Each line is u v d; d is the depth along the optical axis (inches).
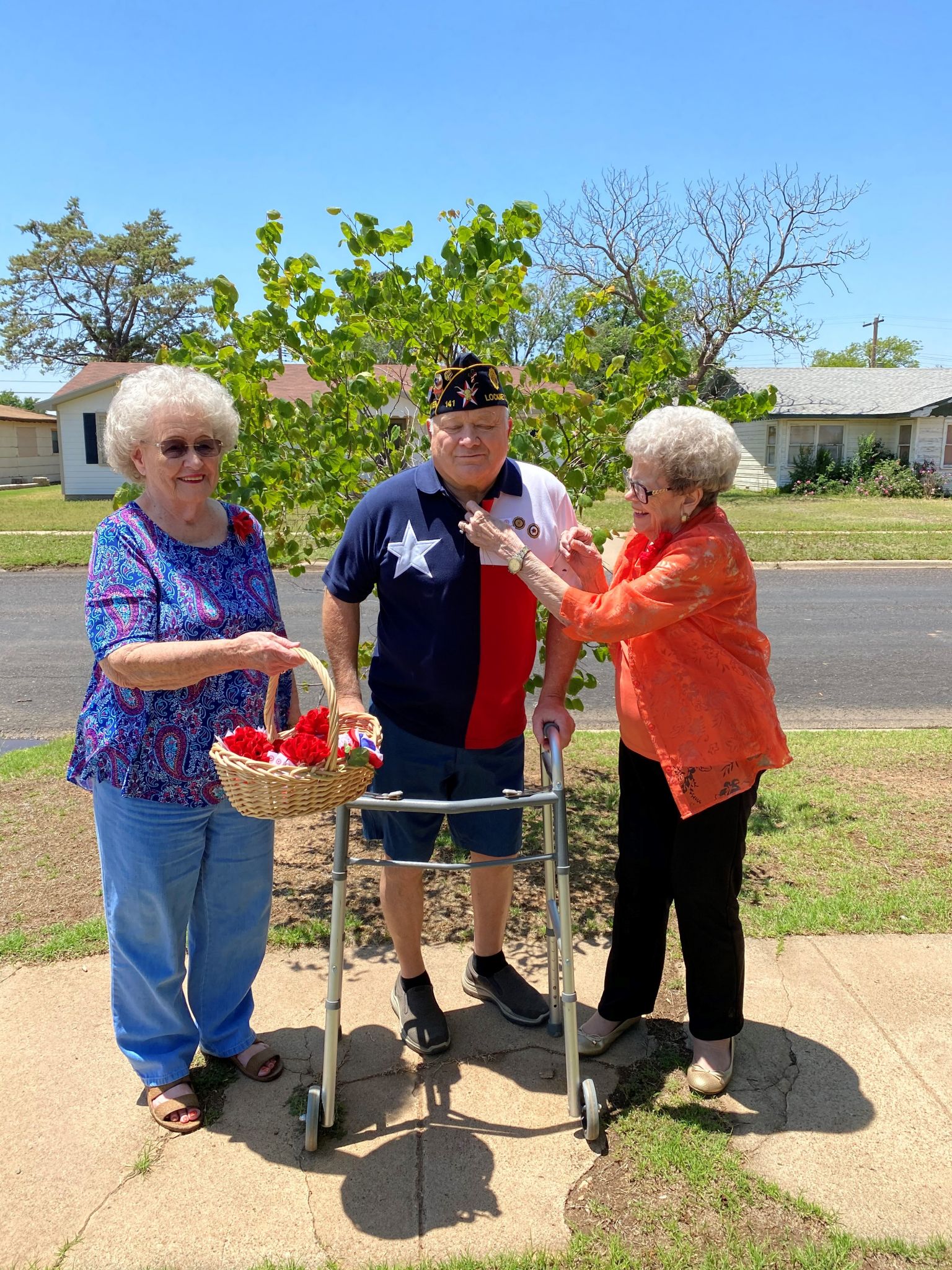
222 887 98.3
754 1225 82.9
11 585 494.0
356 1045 110.3
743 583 93.0
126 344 1774.1
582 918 141.3
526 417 151.6
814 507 948.0
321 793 79.7
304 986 122.9
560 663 107.2
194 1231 82.7
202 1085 103.2
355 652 105.0
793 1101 99.2
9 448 1483.8
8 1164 90.7
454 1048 110.0
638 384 143.7
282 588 475.5
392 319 145.5
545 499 104.1
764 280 1061.1
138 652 82.3
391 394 146.1
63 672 306.3
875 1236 81.5
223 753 80.7
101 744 88.4
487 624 100.2
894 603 441.4
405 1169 90.3
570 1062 94.3
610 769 207.9
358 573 102.0
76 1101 99.7
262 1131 95.8
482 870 112.1
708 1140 93.5
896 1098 99.3
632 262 1046.4
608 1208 85.1
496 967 119.0
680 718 94.1
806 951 127.6
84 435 1027.9
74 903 141.9
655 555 95.2
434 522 99.2
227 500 139.1
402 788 106.9
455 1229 83.0
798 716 256.5
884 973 122.3
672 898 107.0
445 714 103.3
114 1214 84.6
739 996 102.4
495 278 143.5
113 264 1708.9
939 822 171.0
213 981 102.9
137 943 93.6
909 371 1318.9
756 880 148.7
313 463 139.1
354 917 140.6
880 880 147.8
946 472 1141.1
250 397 138.0
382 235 138.6
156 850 90.7
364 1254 80.5
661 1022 115.3
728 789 94.7
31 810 179.3
